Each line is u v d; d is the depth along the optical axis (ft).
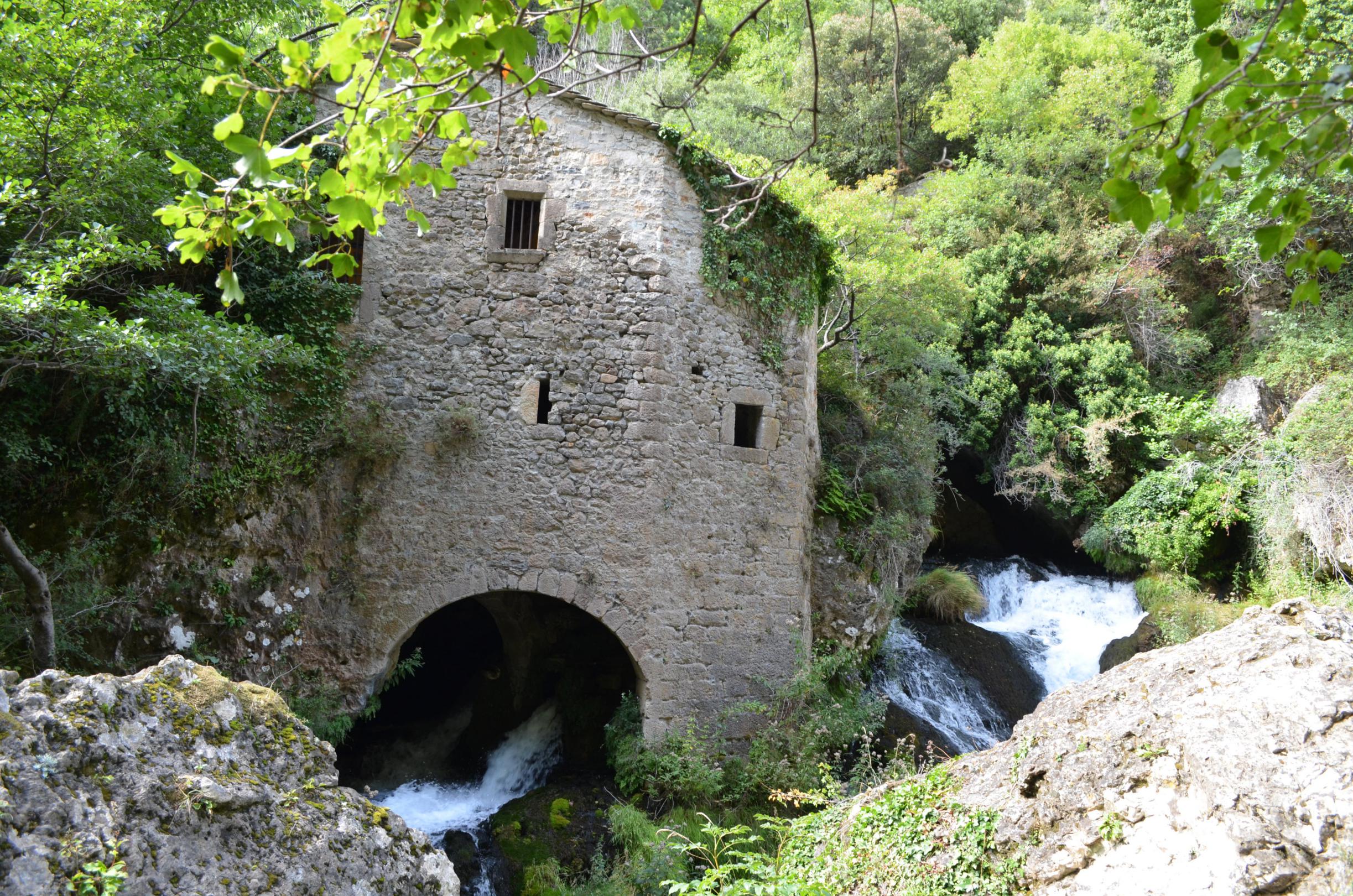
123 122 23.85
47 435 23.91
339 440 29.37
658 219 31.81
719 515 32.09
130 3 24.48
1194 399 55.62
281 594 28.12
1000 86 68.33
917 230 63.98
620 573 30.22
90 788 8.20
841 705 33.06
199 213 9.98
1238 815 11.35
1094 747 13.66
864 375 45.57
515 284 31.09
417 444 29.96
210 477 26.58
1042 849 13.30
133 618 24.39
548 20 10.56
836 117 70.03
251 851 9.09
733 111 59.36
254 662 27.07
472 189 31.35
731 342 33.19
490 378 30.55
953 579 46.19
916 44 72.64
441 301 30.71
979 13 83.46
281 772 10.13
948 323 53.26
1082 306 60.59
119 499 24.64
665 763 28.81
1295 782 11.21
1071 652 44.37
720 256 32.83
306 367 29.37
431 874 11.15
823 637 35.88
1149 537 48.83
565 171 31.73
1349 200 49.24
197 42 29.81
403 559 29.45
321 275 29.94
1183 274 64.23
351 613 28.94
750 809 28.84
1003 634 45.24
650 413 30.83
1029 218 63.26
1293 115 8.50
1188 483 48.85
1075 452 54.75
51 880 7.41
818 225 36.45
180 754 9.20
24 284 21.16
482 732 38.24
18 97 22.33
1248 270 58.44
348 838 10.11
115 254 21.42
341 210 9.95
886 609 38.78
